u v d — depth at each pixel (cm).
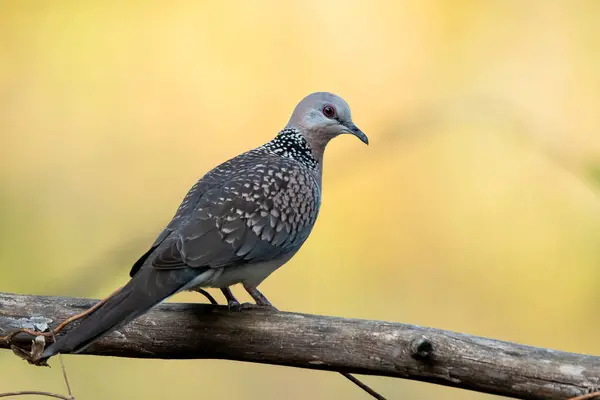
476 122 1231
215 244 698
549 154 1220
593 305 1277
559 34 1463
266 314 669
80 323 655
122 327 638
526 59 1466
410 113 1278
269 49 1491
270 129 1449
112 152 1405
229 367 1120
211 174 768
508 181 1352
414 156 1366
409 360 622
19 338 679
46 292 790
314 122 873
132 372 1100
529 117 1220
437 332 623
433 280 1324
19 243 1253
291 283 1311
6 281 1211
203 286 720
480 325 1291
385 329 634
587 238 1306
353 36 1501
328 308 1309
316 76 1482
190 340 676
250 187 746
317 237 1338
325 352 647
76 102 1434
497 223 1345
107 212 1325
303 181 796
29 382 1059
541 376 596
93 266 807
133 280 644
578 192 1331
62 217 1308
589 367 591
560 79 1450
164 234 701
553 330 1271
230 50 1485
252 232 727
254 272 745
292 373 1120
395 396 1098
